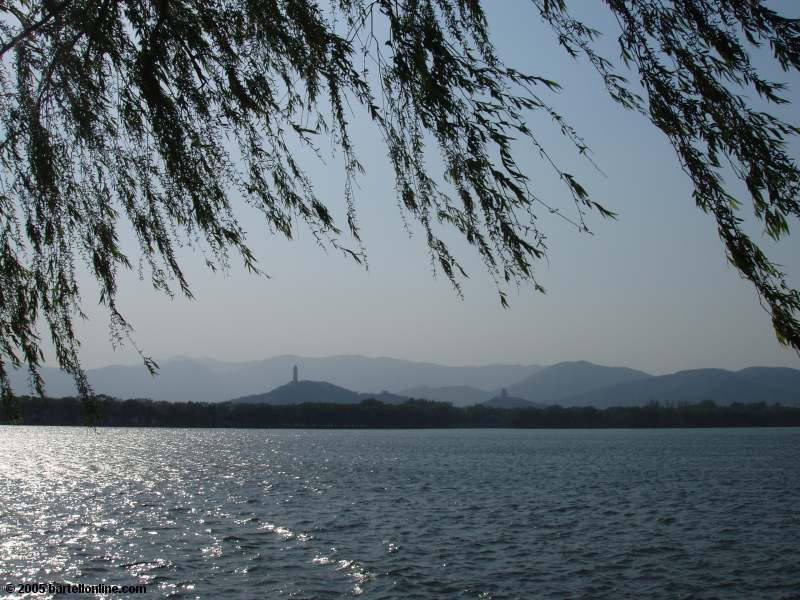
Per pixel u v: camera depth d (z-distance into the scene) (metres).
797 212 3.62
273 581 21.06
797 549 26.91
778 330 3.54
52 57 4.98
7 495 41.97
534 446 130.12
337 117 4.86
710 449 116.12
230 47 4.99
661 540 28.62
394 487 50.41
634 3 4.00
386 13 4.59
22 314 5.04
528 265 4.25
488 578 21.80
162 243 5.25
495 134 4.23
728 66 3.80
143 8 4.88
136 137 5.17
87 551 24.73
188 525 31.11
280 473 62.81
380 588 20.42
